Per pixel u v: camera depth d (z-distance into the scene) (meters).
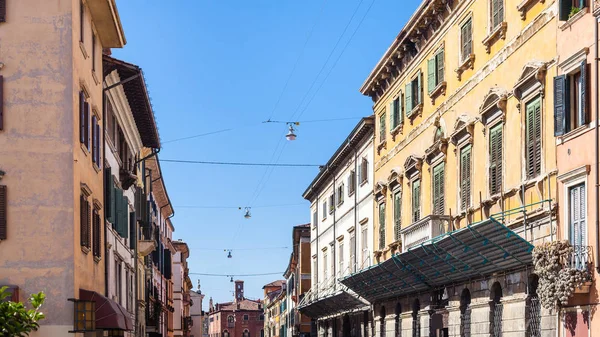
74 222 24.25
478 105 28.06
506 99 25.56
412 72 36.25
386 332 40.34
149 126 41.69
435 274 31.27
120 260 36.28
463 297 30.05
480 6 28.02
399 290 36.91
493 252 24.81
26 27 24.58
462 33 29.78
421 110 34.91
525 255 23.39
